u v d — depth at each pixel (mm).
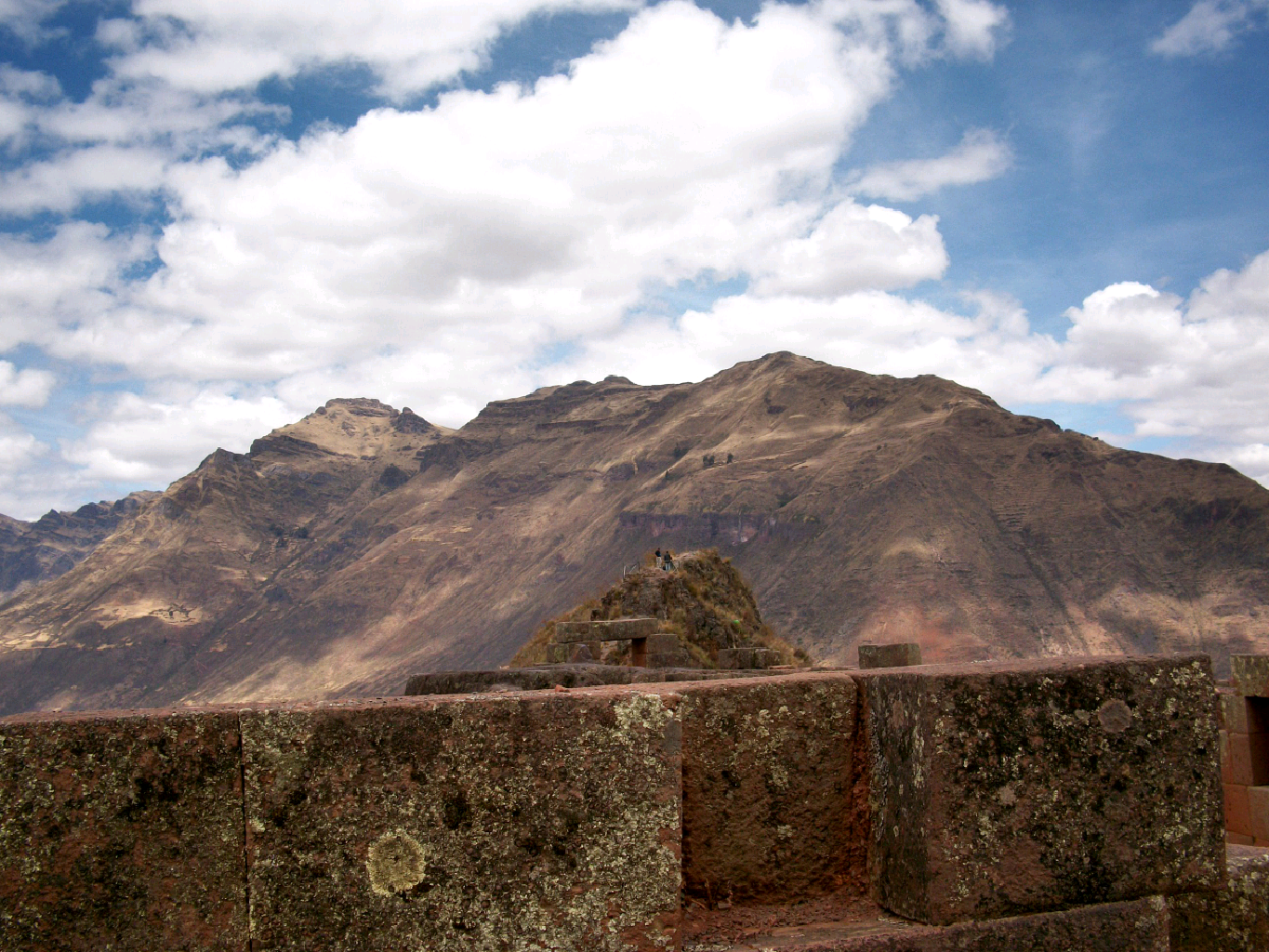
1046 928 3582
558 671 9203
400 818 3107
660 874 3342
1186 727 3881
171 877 2924
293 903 3014
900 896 3721
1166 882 3791
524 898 3191
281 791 3029
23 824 2830
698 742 3830
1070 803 3693
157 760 2941
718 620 38469
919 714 3654
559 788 3262
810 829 3945
